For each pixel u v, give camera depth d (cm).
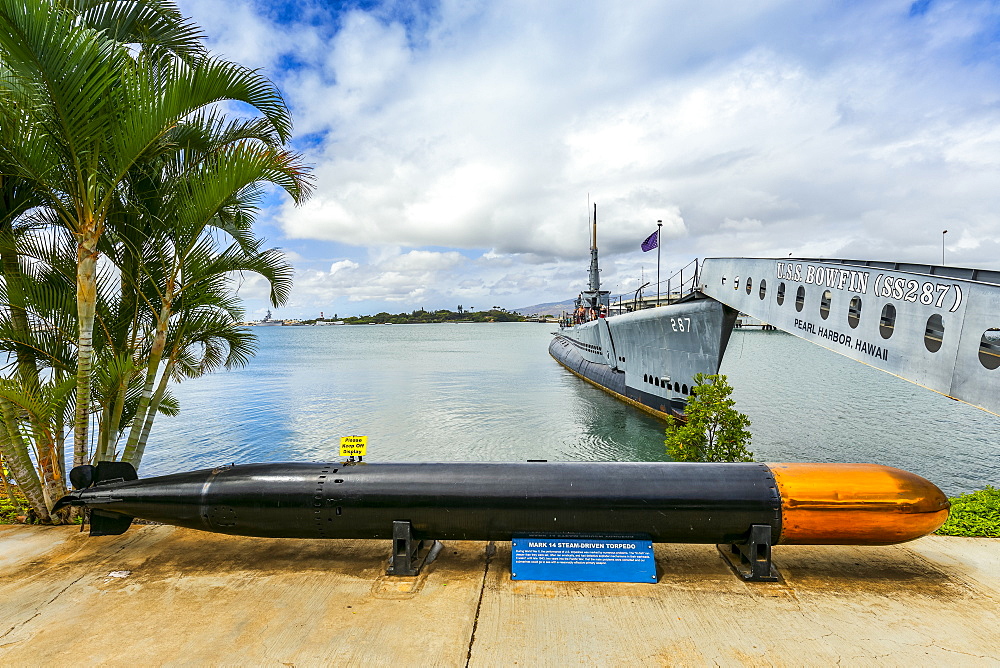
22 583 587
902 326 995
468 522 596
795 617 511
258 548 680
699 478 589
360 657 451
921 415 2838
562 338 7444
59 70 558
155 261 793
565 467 616
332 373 5475
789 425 2591
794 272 1430
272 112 727
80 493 640
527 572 591
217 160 694
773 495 572
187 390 4109
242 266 809
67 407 767
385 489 600
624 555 595
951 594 555
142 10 720
